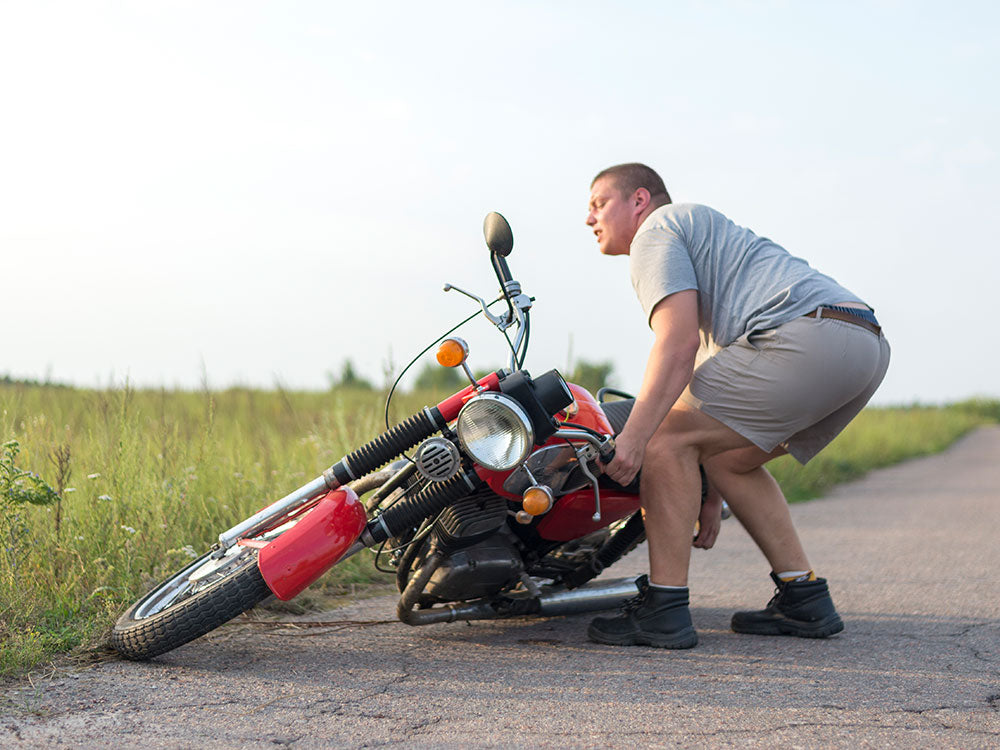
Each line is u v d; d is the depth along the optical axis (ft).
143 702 8.56
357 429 21.15
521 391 9.66
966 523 26.04
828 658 10.73
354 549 10.36
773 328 10.84
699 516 12.71
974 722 8.41
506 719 8.33
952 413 139.03
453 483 10.08
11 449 12.10
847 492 37.14
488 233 10.13
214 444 18.02
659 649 11.09
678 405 11.28
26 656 9.53
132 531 12.92
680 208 11.64
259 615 12.68
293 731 7.91
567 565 12.50
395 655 10.62
